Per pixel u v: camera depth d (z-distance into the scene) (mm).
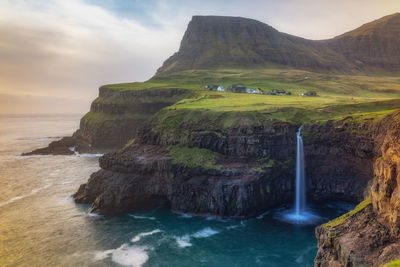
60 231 65688
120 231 65688
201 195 74875
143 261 53562
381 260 30250
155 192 80500
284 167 79688
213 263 52844
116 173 85312
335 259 36219
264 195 75500
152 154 86250
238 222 69750
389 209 33281
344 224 38500
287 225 68000
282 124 82375
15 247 58594
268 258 54250
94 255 55656
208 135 83875
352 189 75688
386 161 35938
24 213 75812
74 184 102000
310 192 82188
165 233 64562
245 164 77625
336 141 76438
